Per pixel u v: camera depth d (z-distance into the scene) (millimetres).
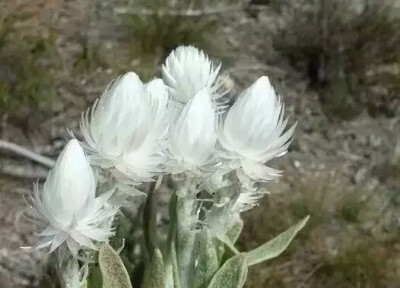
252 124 138
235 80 557
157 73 538
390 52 586
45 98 483
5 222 397
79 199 126
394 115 550
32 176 425
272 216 430
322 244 428
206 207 167
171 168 137
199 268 156
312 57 582
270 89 140
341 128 533
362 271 418
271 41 599
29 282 369
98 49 550
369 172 498
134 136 129
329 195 465
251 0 640
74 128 470
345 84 559
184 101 167
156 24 571
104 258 140
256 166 141
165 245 172
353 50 582
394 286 416
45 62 527
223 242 163
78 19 583
